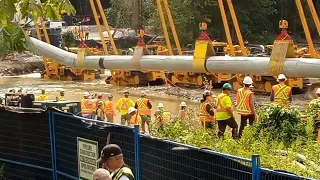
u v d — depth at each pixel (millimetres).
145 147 8711
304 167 8914
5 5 6746
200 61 30531
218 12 57719
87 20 63688
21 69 50562
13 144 11547
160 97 31266
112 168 6438
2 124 11680
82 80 42375
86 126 9906
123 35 61031
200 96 30391
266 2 60094
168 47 34375
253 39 59281
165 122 13844
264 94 29891
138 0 61781
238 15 58500
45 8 7895
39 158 11133
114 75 38281
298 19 62344
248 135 10953
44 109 11570
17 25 6609
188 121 13672
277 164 8852
